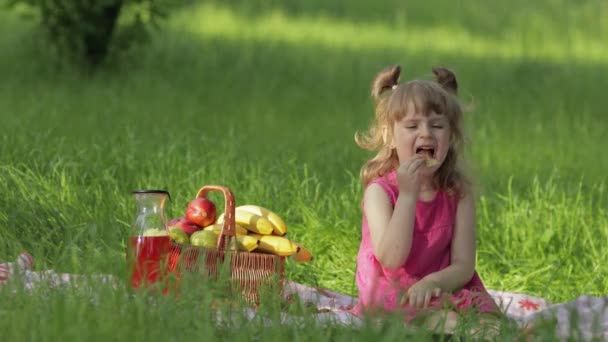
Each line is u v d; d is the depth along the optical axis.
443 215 5.77
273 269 5.92
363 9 30.41
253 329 4.73
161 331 4.45
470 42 27.92
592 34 29.97
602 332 5.36
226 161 9.79
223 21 27.27
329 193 9.05
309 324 4.73
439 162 5.64
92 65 19.75
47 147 9.52
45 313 4.58
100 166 9.01
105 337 4.27
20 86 17.36
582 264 8.09
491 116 17.61
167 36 23.89
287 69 22.58
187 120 15.02
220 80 20.72
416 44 26.86
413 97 5.66
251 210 6.38
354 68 23.20
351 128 16.00
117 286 4.83
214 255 5.74
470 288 5.76
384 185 5.83
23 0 19.67
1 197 7.28
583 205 9.06
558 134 15.95
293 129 15.52
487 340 4.93
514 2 32.12
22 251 6.16
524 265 7.89
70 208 7.35
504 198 8.84
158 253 5.45
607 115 19.50
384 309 4.92
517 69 23.44
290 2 30.27
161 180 8.72
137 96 17.66
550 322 4.91
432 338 4.98
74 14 19.25
